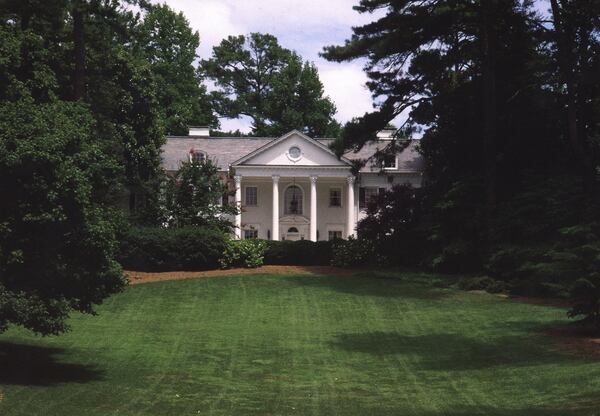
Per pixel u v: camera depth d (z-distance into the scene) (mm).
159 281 36000
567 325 24359
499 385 16656
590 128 35750
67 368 18516
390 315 28359
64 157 15938
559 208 31312
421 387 16953
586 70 31938
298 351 21906
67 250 16562
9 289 15570
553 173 33938
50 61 36500
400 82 37656
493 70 36406
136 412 13898
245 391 16453
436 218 37906
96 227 16375
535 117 36312
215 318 27969
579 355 19203
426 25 36188
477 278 34250
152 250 38719
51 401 14359
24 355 19891
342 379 18000
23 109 16156
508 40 37656
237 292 33406
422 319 27406
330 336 24453
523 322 25656
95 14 36406
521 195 33781
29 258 15789
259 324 26797
